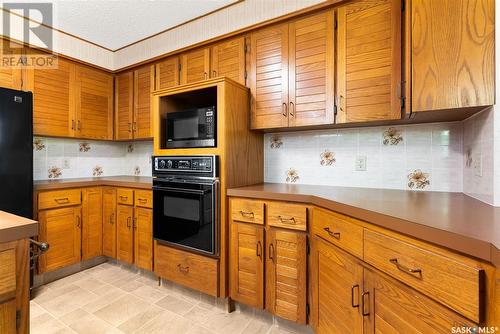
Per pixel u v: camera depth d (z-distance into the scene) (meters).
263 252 1.60
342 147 1.92
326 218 1.30
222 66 2.05
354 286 1.09
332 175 1.95
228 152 1.75
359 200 1.25
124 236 2.35
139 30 2.47
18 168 1.88
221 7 2.12
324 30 1.65
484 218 0.86
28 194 1.94
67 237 2.25
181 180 1.86
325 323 1.30
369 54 1.51
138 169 3.10
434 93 1.17
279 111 1.82
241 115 1.88
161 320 1.67
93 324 1.61
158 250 2.05
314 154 2.02
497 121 1.08
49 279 2.18
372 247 0.99
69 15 2.21
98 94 2.73
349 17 1.57
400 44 1.42
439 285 0.73
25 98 1.93
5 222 0.75
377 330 0.97
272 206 1.56
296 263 1.49
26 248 0.75
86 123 2.62
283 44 1.80
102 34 2.53
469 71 1.11
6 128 1.82
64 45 2.46
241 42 1.96
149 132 2.57
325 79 1.65
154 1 2.03
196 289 1.83
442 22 1.16
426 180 1.65
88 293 2.00
